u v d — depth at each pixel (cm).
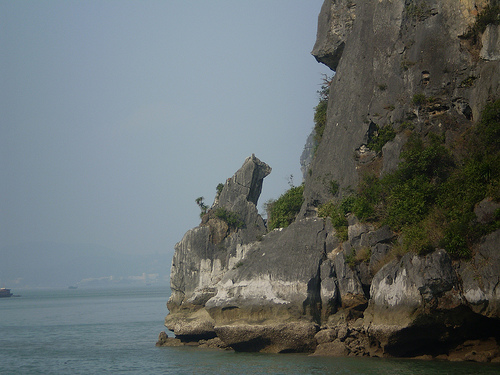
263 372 3186
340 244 3969
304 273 3809
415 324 3155
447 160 3788
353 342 3578
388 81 4309
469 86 3988
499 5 3997
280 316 3762
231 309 3966
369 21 4662
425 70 4131
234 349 3966
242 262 4250
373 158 4228
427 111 4069
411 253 3291
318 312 3781
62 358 4412
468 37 4084
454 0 4181
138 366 3816
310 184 4666
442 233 3284
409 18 4350
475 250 3166
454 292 3100
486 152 3566
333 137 4609
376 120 4250
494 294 2977
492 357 3180
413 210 3588
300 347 3703
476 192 3347
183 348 4616
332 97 4822
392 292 3294
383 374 2928
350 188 4238
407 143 3938
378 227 3800
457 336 3250
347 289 3741
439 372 2911
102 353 4594
